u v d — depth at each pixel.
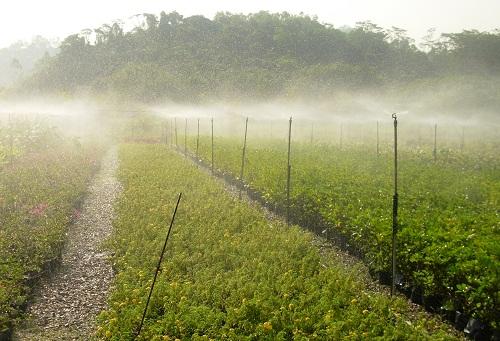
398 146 45.19
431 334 10.37
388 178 23.55
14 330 10.89
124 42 135.38
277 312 10.29
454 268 10.61
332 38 137.38
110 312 11.06
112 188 28.06
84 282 13.91
